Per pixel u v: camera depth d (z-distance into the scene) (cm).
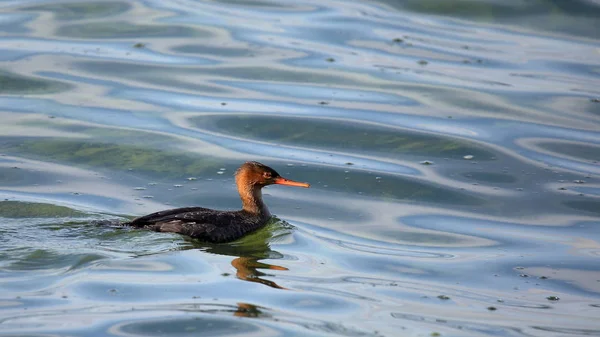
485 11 2736
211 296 1223
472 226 1597
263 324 1137
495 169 1847
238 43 2477
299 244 1486
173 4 2792
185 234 1469
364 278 1336
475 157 1895
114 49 2412
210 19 2652
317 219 1619
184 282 1271
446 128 2022
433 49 2466
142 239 1435
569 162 1878
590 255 1466
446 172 1831
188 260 1368
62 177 1742
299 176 1797
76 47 2416
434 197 1719
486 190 1752
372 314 1194
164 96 2162
